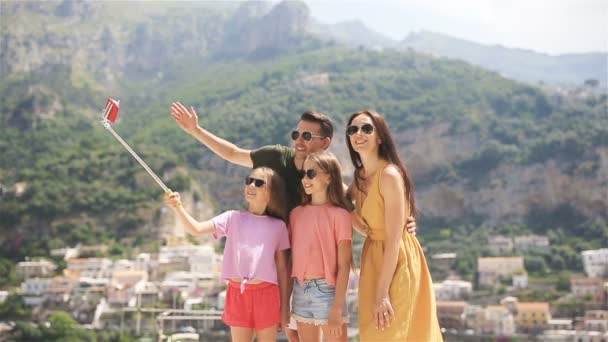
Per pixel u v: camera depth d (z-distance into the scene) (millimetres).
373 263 4949
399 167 4961
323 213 5043
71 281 85000
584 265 96375
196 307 79625
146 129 125812
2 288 87000
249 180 5211
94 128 127688
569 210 109625
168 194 5027
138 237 101125
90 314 79500
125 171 109312
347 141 5176
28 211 101125
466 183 116312
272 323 5012
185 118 5824
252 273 4969
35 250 97188
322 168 5039
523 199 112500
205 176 114312
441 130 121375
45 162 111688
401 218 4781
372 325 4828
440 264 101750
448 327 82625
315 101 127438
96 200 104500
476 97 128500
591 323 80000
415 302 4867
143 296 82750
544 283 92812
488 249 102875
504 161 115938
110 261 92438
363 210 4996
